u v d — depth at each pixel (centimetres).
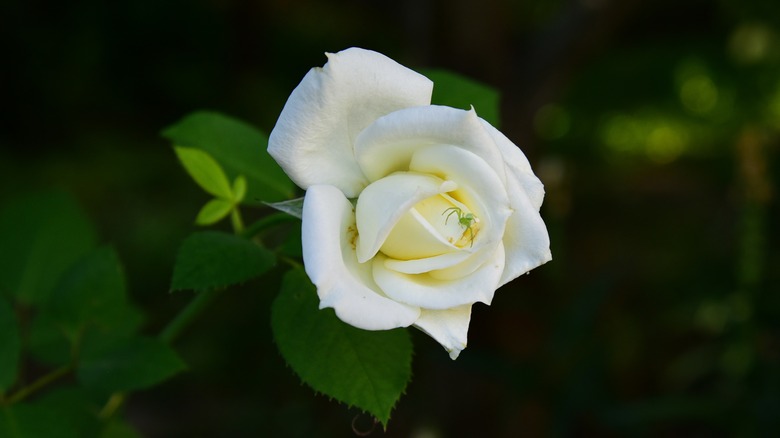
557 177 99
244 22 212
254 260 52
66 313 59
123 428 62
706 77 272
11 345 58
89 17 188
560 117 248
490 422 120
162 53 201
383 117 50
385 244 50
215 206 57
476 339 121
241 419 133
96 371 58
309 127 50
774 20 193
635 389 144
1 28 181
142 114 198
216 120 59
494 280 49
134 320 65
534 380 113
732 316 117
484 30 109
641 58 258
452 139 49
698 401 110
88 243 66
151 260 161
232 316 154
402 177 50
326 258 48
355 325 48
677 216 215
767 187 99
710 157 271
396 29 210
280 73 221
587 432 125
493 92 59
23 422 56
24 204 66
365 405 51
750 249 104
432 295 49
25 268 65
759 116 273
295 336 52
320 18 229
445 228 49
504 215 49
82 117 191
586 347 116
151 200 176
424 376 132
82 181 175
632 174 256
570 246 196
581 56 116
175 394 142
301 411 132
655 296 163
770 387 107
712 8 217
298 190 63
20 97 184
